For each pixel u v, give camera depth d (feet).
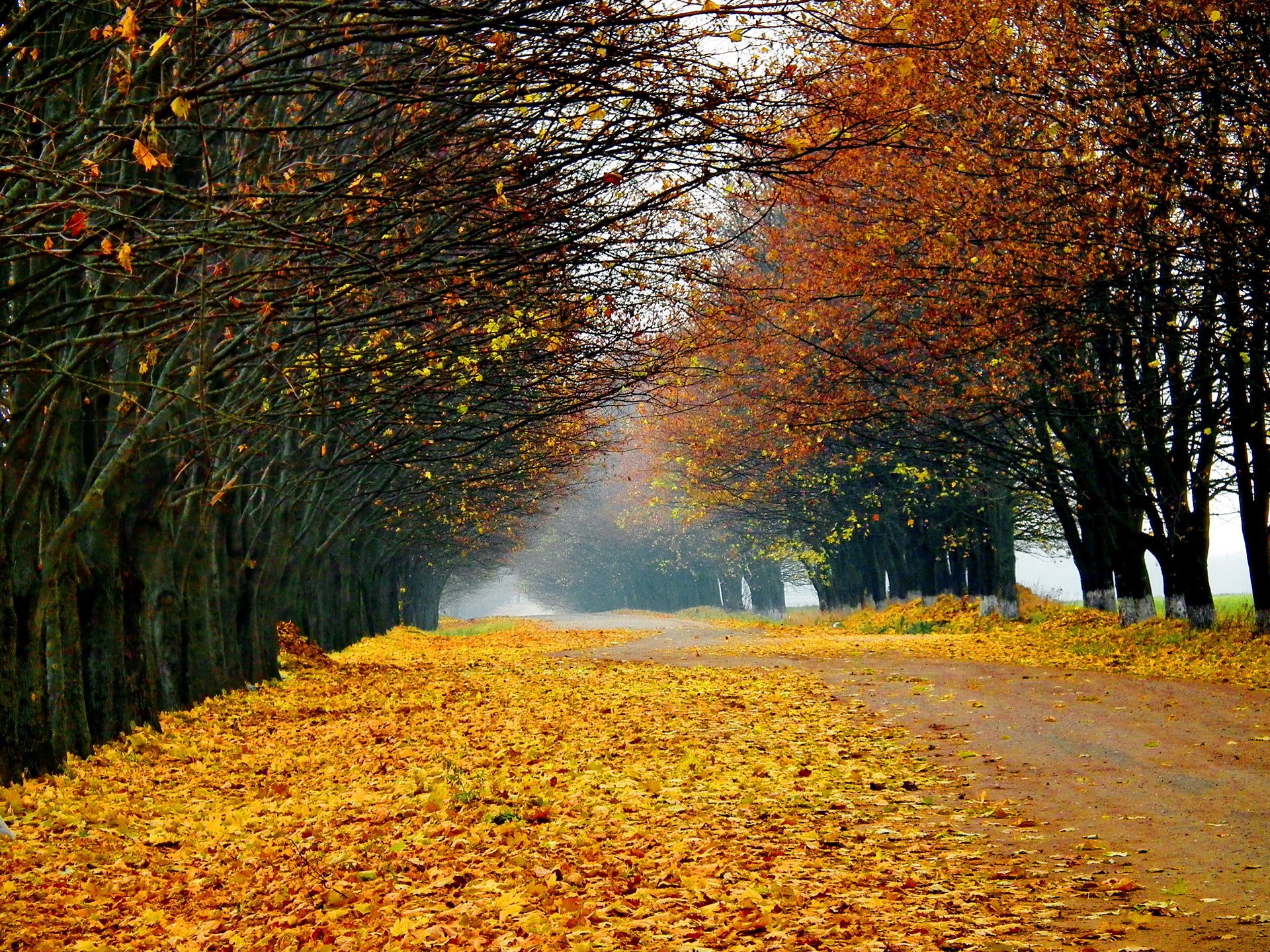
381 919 33.63
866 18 59.11
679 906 33.86
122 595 73.77
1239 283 86.63
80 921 35.76
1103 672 94.73
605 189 58.75
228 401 84.07
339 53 64.64
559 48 43.32
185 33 41.78
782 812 48.47
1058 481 142.82
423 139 53.88
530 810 48.39
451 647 212.84
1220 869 36.06
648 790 53.93
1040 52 90.58
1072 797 48.75
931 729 70.13
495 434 110.11
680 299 83.10
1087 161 89.76
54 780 57.67
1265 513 103.04
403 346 82.17
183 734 77.46
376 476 175.63
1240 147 82.33
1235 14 77.92
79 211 41.04
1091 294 99.76
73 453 70.59
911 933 30.30
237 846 46.03
